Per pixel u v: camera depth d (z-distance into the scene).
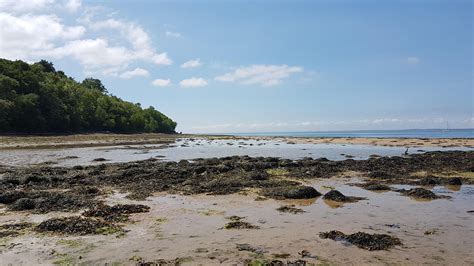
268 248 9.33
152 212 13.27
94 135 86.50
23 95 74.62
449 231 10.84
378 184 18.58
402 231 10.86
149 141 80.50
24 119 72.94
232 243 9.73
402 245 9.58
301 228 11.14
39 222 11.84
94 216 12.52
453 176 22.34
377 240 9.76
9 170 25.14
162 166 26.20
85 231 10.67
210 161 29.66
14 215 12.84
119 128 108.31
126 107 116.69
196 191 17.30
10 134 69.06
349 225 11.50
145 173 22.19
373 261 8.49
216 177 21.44
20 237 10.26
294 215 12.79
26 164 30.12
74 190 17.22
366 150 48.59
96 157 37.38
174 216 12.68
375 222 11.84
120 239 10.07
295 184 19.28
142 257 8.72
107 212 12.86
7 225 11.37
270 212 13.26
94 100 101.12
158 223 11.74
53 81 96.06
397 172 24.09
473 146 52.78
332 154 42.06
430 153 36.59
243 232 10.73
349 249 9.27
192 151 48.28
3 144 54.59
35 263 8.39
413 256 8.81
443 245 9.59
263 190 17.31
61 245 9.59
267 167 25.97
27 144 56.25
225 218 12.41
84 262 8.45
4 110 67.12
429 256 8.81
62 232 10.64
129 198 15.90
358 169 25.55
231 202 15.03
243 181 19.42
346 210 13.52
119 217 12.35
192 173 22.56
